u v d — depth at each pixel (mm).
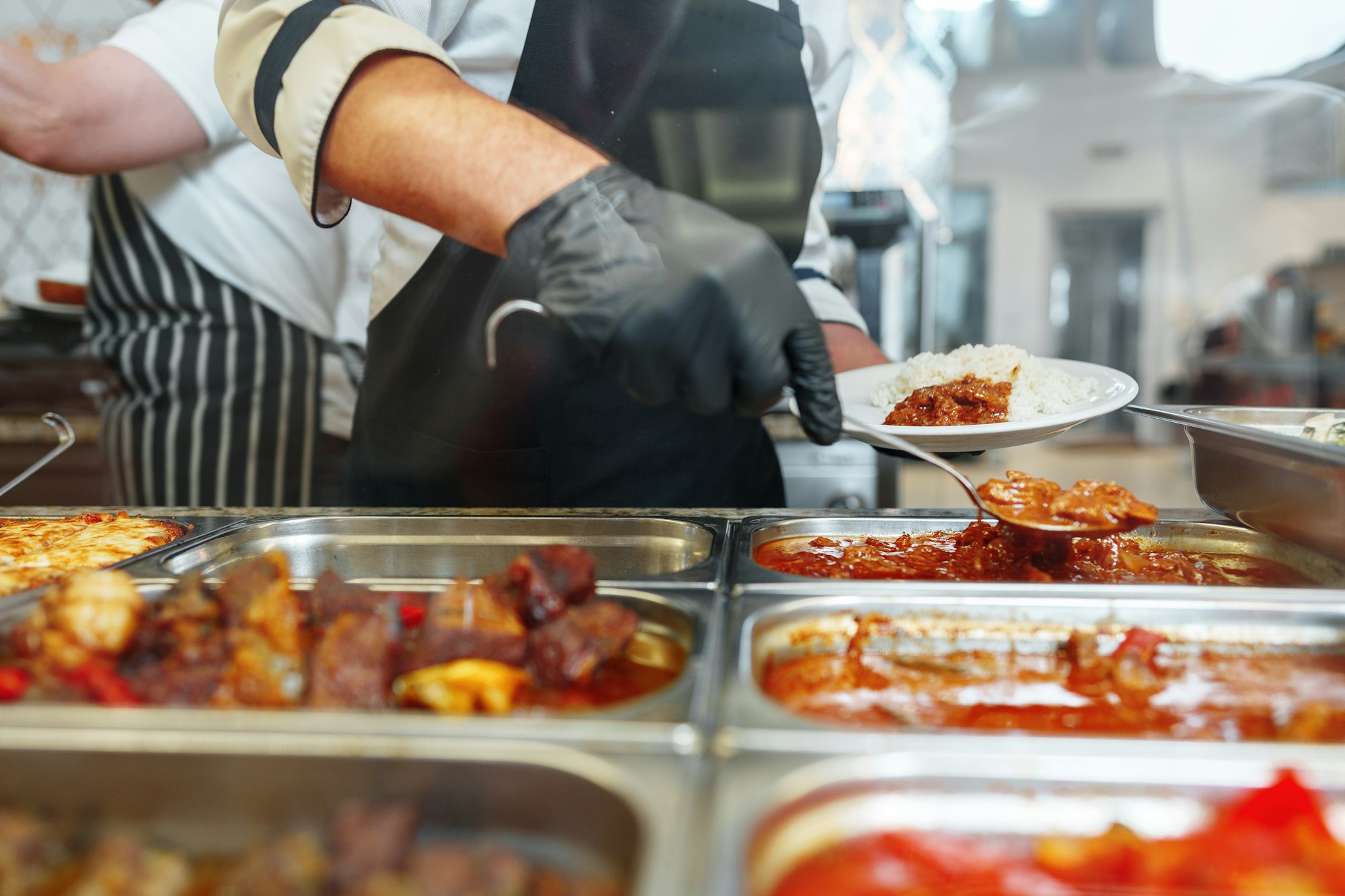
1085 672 896
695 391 934
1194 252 7809
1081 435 8742
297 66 1178
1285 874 542
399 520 1402
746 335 900
